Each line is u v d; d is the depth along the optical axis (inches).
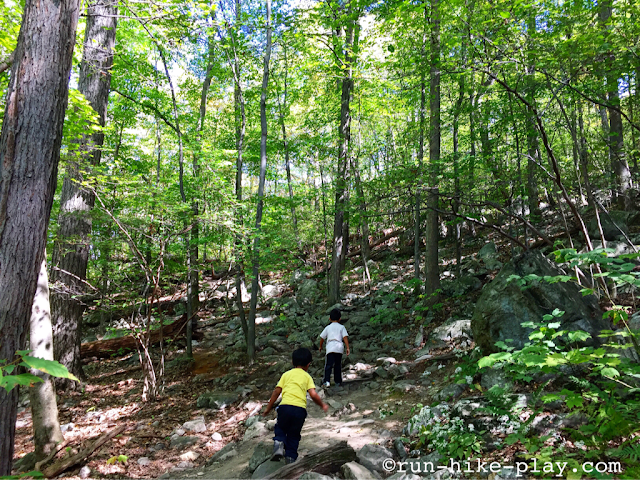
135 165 586.6
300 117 655.1
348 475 145.6
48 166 124.3
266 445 184.7
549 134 352.2
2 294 112.2
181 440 236.4
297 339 427.2
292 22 358.9
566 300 194.9
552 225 474.0
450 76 357.1
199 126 497.4
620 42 211.2
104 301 345.4
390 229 760.3
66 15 130.1
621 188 402.6
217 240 376.5
